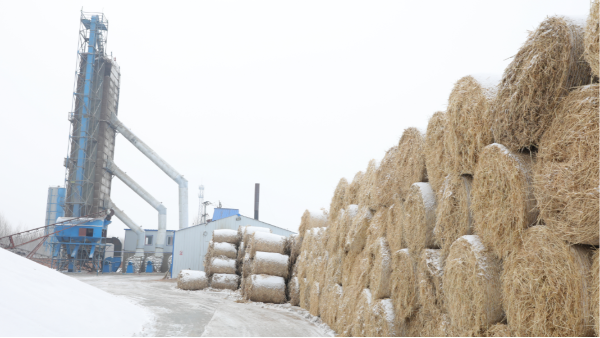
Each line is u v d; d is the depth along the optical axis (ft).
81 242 120.06
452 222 17.43
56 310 25.57
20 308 23.57
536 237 12.97
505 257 14.16
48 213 146.20
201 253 106.73
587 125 11.85
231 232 76.95
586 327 12.08
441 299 17.66
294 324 32.86
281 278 51.72
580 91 12.35
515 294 13.46
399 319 21.18
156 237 152.76
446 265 16.55
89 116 131.23
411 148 23.35
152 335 25.11
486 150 15.05
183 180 149.48
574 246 12.55
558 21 13.14
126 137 144.15
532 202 13.47
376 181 27.32
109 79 137.39
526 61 13.92
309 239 45.11
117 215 139.33
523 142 13.93
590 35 12.23
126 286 69.36
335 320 30.48
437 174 19.70
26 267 33.60
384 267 23.22
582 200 11.71
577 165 11.98
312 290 39.42
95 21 137.18
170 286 74.28
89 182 129.29
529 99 13.60
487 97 15.92
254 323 32.17
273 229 110.63
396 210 23.54
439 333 17.26
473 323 14.88
